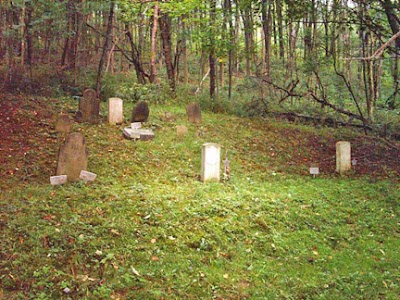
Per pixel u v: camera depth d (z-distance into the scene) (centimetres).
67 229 618
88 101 1274
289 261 638
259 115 1662
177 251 616
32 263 541
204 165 923
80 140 845
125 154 1059
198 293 532
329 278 600
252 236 687
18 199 719
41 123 1199
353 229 762
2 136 1066
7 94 1455
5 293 487
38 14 1670
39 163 938
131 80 1970
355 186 991
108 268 552
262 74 1902
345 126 1605
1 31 1677
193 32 1712
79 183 821
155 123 1326
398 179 1079
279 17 1734
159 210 718
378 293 566
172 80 1845
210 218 718
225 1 1822
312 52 1731
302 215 782
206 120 1483
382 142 1404
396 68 1798
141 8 1716
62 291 500
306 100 1878
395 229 772
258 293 547
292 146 1347
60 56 2227
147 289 521
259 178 1012
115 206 719
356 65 2536
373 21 1464
